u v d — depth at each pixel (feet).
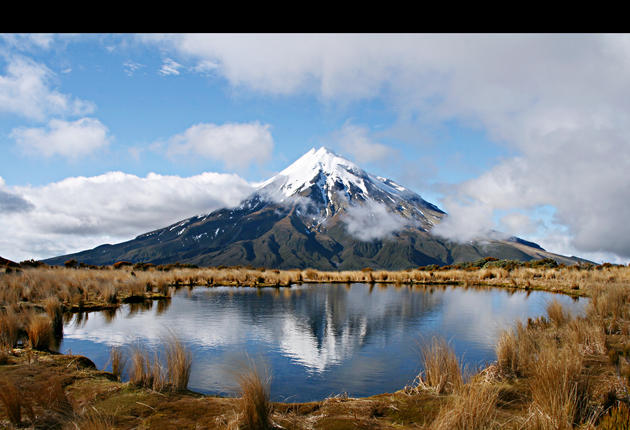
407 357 31.60
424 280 117.80
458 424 14.61
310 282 116.37
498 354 24.38
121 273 106.42
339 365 29.17
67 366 23.80
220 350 33.47
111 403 18.25
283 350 33.65
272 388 24.43
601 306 40.45
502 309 57.52
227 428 15.31
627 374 20.47
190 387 24.14
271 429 15.79
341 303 64.18
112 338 37.09
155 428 15.64
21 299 55.06
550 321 39.09
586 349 25.80
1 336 28.32
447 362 21.52
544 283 93.76
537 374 18.81
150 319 47.65
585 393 17.88
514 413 16.85
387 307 59.82
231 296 74.95
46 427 15.44
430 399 19.16
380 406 18.67
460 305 61.62
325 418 17.04
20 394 17.51
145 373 21.34
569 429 14.19
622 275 92.89
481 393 16.11
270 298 71.67
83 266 154.81
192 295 76.38
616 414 14.35
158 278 93.04
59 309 40.19
